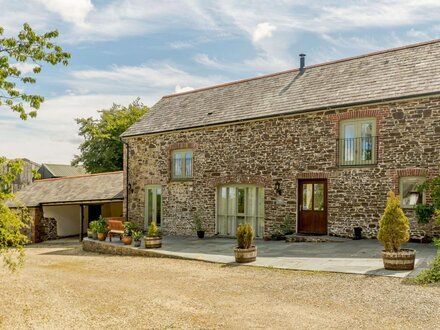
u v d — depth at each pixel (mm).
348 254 11836
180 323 6781
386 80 14602
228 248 14688
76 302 8445
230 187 17891
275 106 16641
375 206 13977
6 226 7262
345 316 6688
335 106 14680
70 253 17594
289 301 7695
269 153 16453
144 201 20531
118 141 35875
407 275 8906
